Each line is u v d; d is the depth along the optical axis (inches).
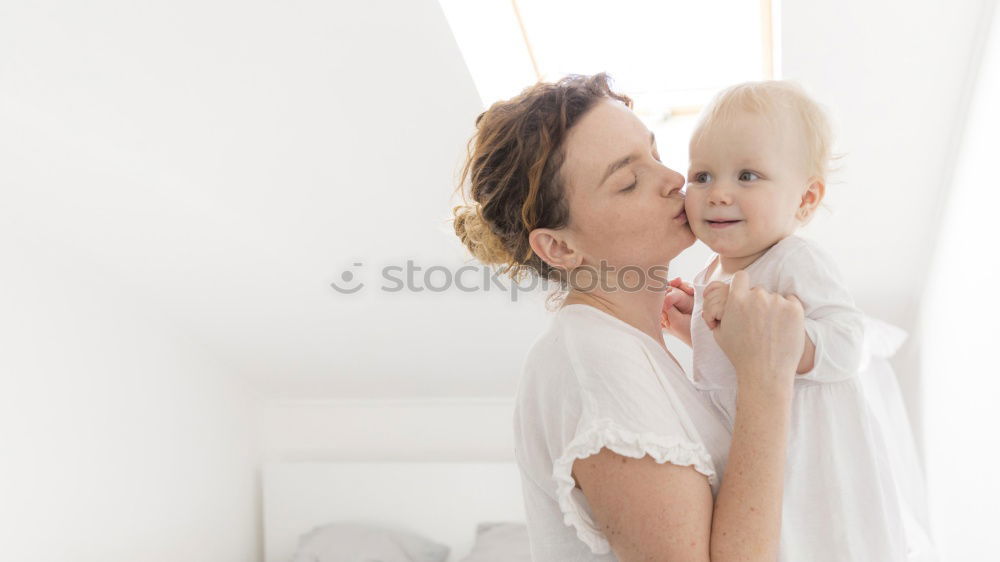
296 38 77.7
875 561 39.6
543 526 41.0
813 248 41.7
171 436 143.9
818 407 40.8
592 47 112.3
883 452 41.9
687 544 34.9
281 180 99.4
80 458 126.2
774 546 35.3
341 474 157.0
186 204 106.3
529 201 42.2
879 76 82.0
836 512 39.9
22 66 82.2
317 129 90.2
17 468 116.6
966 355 86.8
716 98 43.9
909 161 92.9
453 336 135.4
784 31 78.9
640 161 41.8
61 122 90.7
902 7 74.8
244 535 161.0
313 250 114.0
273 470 160.1
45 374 121.6
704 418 40.1
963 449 89.7
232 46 78.6
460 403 159.2
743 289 38.6
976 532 85.1
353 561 143.6
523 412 41.7
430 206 102.0
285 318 136.9
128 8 74.3
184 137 92.0
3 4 74.1
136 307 137.8
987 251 75.7
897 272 112.6
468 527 150.3
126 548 133.2
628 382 37.4
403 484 154.0
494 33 85.0
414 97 85.4
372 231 108.3
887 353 107.5
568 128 41.4
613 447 35.7
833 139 43.8
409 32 77.0
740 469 36.0
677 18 110.1
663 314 50.8
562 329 41.3
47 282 122.5
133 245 119.6
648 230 41.5
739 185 41.7
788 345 37.1
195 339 149.4
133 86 84.3
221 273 125.0
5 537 114.2
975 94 79.9
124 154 95.9
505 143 42.9
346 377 155.2
